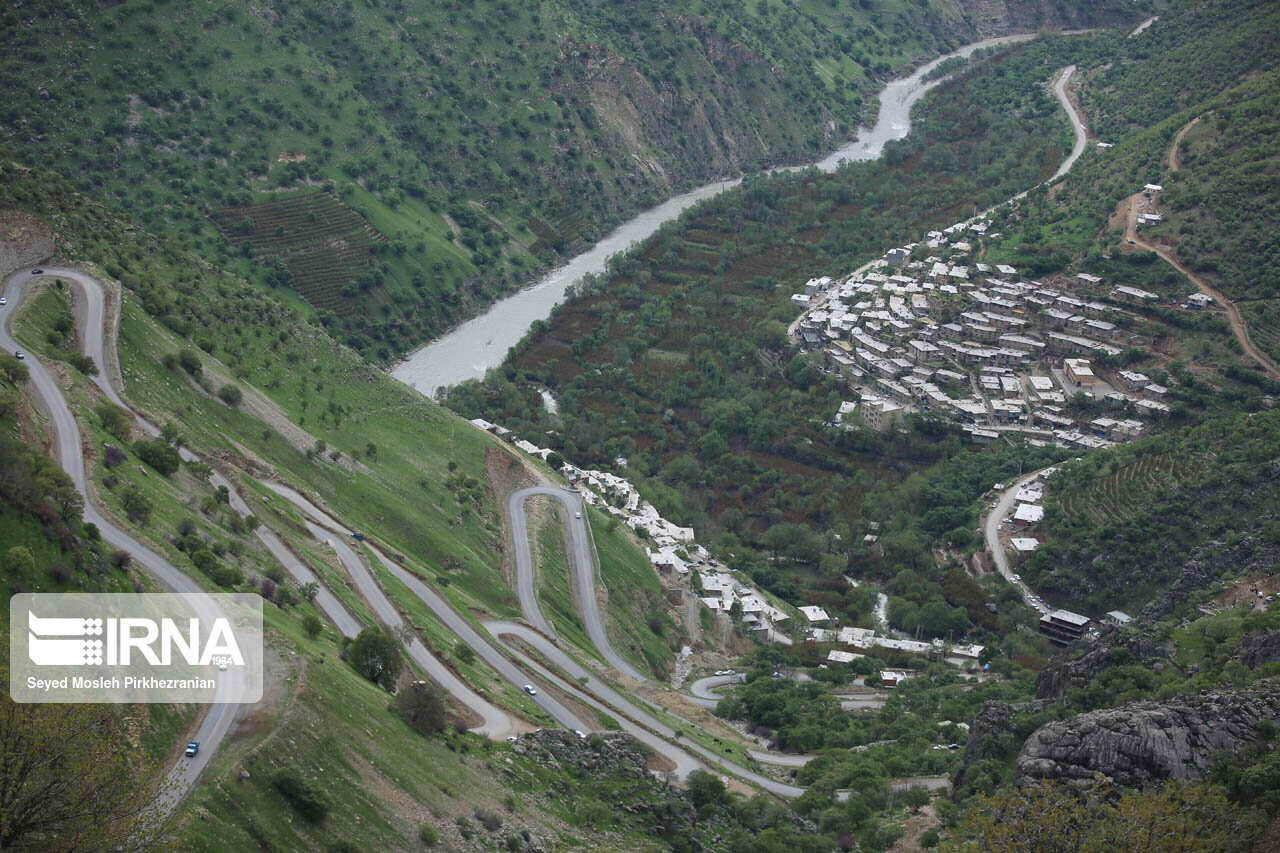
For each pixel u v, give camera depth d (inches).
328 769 5497.1
